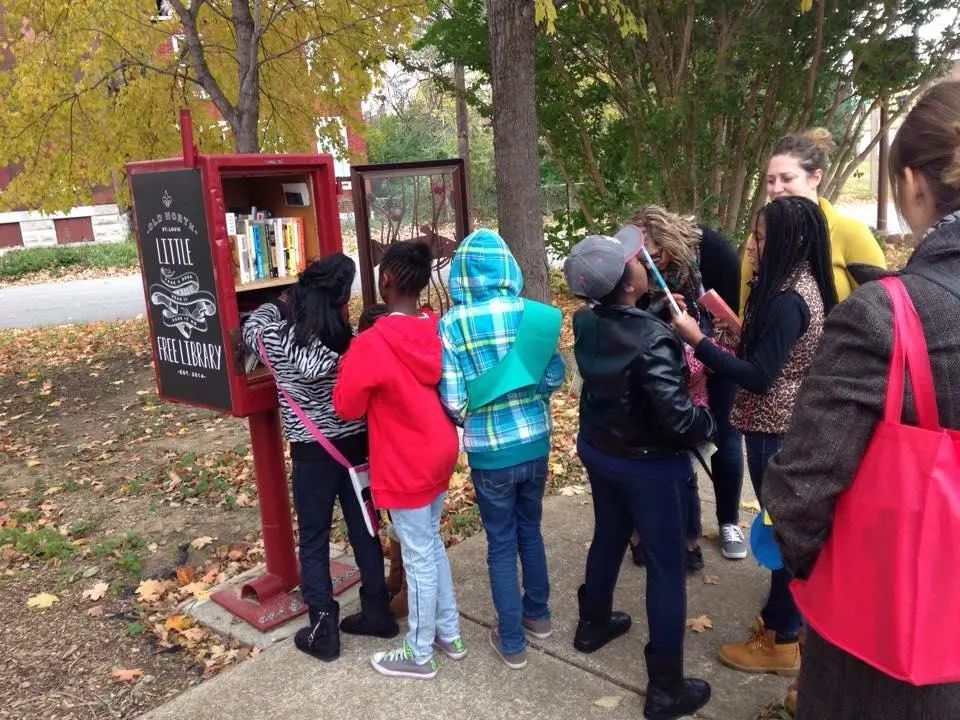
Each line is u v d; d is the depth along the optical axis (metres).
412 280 2.88
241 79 8.08
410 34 10.47
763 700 2.80
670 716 2.72
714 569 3.74
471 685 2.99
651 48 8.77
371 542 3.28
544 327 2.89
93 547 4.55
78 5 8.30
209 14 9.47
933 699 1.41
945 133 1.42
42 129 8.77
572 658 3.12
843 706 1.51
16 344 10.72
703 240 3.49
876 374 1.40
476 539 4.23
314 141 10.62
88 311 14.03
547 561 3.90
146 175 3.32
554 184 12.30
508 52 6.64
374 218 3.90
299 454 3.12
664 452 2.58
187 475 5.64
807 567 1.58
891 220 16.67
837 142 10.18
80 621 3.78
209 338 3.28
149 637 3.61
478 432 2.94
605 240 2.59
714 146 8.92
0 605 3.96
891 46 8.59
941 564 1.34
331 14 9.33
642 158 9.24
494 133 6.93
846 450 1.42
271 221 3.56
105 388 8.24
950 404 1.37
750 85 9.04
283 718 2.87
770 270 2.58
